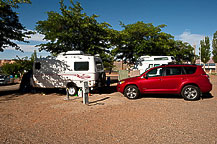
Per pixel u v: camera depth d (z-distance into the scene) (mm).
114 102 7328
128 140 3420
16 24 9328
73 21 12523
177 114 5191
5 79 18422
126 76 16281
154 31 16672
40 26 13094
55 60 9891
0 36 8805
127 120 4727
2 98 9031
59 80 9758
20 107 6680
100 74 9992
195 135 3578
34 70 10273
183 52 23719
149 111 5629
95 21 13375
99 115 5312
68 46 13547
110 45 14500
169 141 3320
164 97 8273
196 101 7141
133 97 8008
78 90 9953
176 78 7492
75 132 3924
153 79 7766
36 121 4820
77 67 9492
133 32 16672
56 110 6086
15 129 4188
